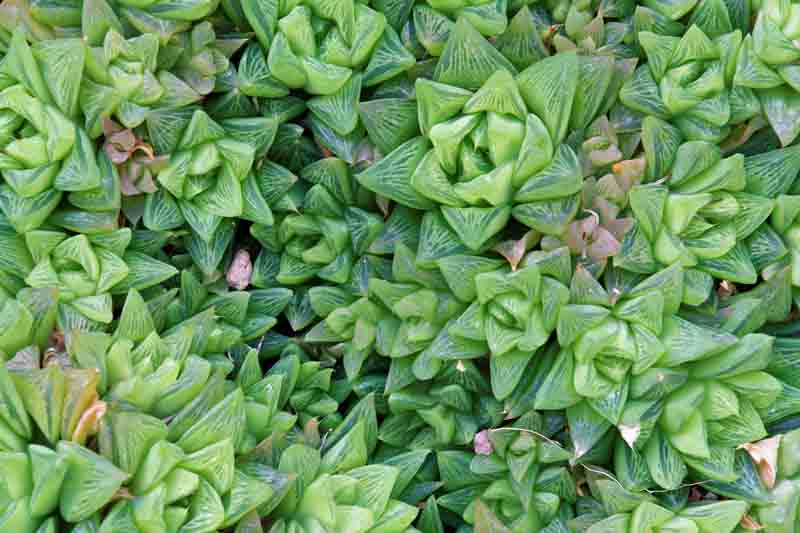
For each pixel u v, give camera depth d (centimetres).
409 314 64
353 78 64
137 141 63
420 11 64
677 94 63
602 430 63
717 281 65
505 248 63
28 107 62
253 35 65
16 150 62
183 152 63
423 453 65
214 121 64
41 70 62
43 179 62
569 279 63
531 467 64
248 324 66
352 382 67
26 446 60
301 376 66
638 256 63
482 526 63
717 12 63
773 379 63
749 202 63
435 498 67
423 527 65
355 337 66
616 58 65
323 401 67
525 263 63
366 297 65
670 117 64
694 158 63
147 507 59
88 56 62
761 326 65
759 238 64
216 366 64
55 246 63
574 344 62
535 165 62
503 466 65
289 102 65
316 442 65
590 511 64
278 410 65
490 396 65
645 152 63
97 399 60
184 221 66
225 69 64
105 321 63
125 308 62
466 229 62
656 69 64
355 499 63
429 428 66
